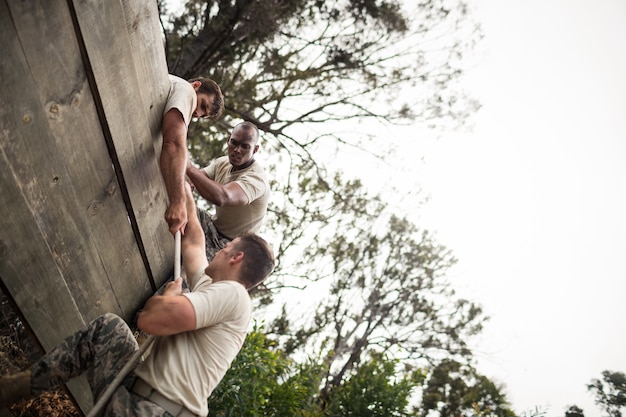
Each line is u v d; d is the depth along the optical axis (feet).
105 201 11.95
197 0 38.63
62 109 10.03
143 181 12.75
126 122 11.49
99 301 12.84
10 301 10.55
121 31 10.53
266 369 27.45
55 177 10.43
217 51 38.78
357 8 41.11
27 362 16.79
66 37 9.57
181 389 10.26
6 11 8.52
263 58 40.98
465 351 72.69
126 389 10.16
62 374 10.16
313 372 37.32
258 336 27.86
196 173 16.39
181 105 12.71
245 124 17.80
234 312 10.73
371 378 42.42
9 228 9.87
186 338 10.52
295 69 41.86
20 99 9.26
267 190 18.15
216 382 10.68
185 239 12.66
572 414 82.94
